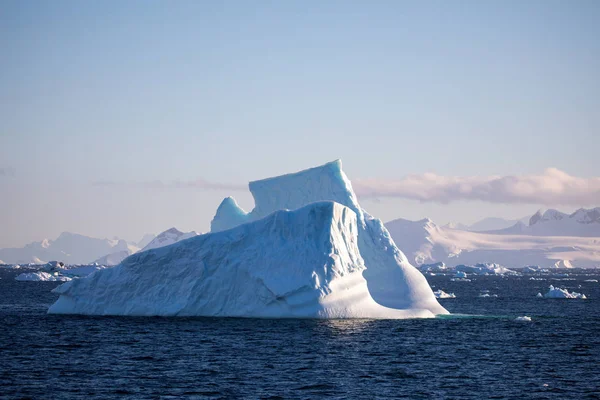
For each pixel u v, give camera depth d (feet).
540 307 639.76
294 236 415.03
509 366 296.71
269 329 371.76
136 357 295.89
